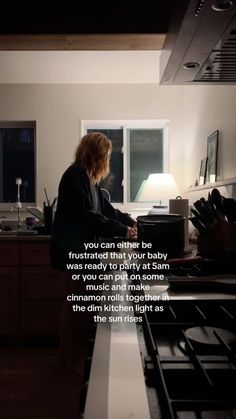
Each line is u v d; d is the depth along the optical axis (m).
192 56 1.06
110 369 0.52
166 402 0.42
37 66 3.27
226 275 1.10
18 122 3.74
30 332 2.73
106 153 1.96
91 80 3.59
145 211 3.75
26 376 2.19
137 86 3.68
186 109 3.57
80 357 2.22
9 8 1.63
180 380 0.51
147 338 0.63
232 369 0.53
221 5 0.74
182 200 1.78
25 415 1.76
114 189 3.81
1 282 2.72
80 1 1.64
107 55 3.02
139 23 1.65
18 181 3.60
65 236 1.86
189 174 3.44
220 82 1.35
